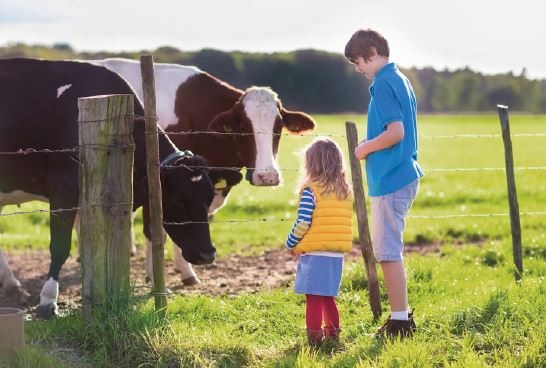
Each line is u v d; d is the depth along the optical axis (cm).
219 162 935
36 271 968
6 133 762
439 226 1258
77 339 570
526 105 13450
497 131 5838
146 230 864
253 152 874
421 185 2083
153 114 607
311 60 11475
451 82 13538
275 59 11344
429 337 568
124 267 590
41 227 1416
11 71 779
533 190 1867
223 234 1265
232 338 574
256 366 534
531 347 524
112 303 579
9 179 781
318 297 573
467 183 2133
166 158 703
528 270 857
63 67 775
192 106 933
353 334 612
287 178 2473
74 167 736
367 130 582
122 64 948
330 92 11069
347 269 814
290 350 573
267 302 724
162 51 10731
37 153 761
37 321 646
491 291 636
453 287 770
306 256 573
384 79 563
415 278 810
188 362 523
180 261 867
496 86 13638
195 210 691
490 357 530
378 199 572
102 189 579
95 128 574
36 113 756
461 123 7544
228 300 754
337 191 568
